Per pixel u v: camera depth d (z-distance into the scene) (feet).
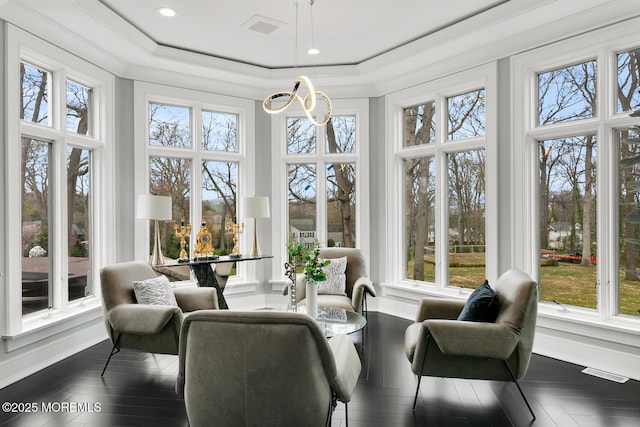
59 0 10.15
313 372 5.36
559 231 12.11
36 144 11.62
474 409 8.47
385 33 13.25
